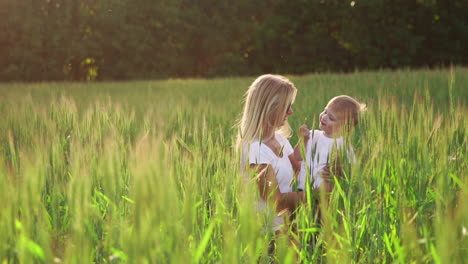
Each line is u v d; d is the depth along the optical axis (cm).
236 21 3841
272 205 229
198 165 227
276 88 294
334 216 221
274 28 3831
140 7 3628
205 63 3925
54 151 241
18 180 194
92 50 3503
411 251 182
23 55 3422
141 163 148
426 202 228
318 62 3847
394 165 256
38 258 154
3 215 162
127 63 3616
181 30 3734
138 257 138
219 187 232
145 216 140
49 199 221
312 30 3831
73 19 3538
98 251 180
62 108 397
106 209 210
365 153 264
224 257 157
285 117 306
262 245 195
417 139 270
